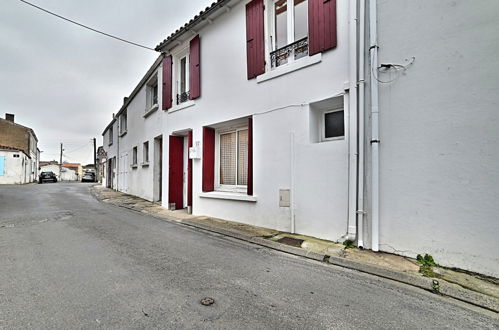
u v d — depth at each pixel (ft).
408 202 12.43
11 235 16.72
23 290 9.22
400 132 12.68
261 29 19.21
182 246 15.01
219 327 7.24
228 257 13.28
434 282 9.92
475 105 10.73
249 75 19.89
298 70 16.99
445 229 11.40
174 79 28.81
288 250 14.25
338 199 14.94
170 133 28.50
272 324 7.47
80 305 8.27
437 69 11.64
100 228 19.01
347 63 14.70
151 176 34.19
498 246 10.19
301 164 16.78
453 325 7.66
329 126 17.06
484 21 10.55
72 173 186.70
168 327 7.19
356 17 14.14
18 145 94.84
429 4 11.88
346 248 13.92
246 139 22.24
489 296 8.86
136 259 12.57
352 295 9.37
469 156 10.85
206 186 23.95
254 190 19.60
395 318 7.96
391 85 12.98
